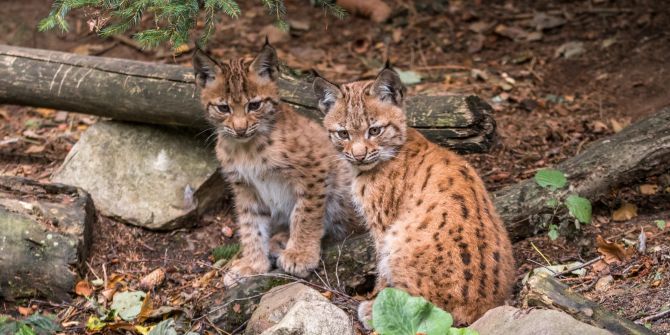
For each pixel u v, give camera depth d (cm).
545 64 1140
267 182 792
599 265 725
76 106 903
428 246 645
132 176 884
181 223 863
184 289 789
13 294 762
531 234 780
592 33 1192
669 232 754
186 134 906
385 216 721
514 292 696
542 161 928
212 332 718
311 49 1195
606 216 811
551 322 565
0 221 772
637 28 1180
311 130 796
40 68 905
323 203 784
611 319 586
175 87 856
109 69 882
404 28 1248
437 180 689
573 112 1028
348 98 719
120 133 912
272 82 777
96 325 723
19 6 1254
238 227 876
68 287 763
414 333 586
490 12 1280
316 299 662
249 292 740
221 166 830
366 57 1180
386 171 722
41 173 945
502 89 1083
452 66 1151
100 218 866
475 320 624
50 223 783
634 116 1009
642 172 782
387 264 689
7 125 1051
